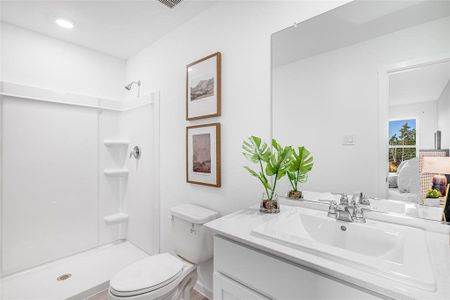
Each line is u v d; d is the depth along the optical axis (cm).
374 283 56
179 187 193
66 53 225
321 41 114
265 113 134
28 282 182
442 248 75
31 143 203
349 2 106
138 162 241
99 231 247
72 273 196
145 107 230
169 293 125
